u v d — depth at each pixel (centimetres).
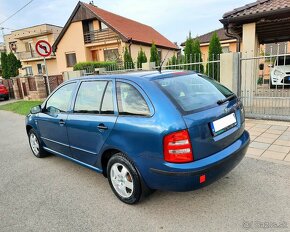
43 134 478
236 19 830
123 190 320
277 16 795
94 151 351
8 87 2098
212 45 1018
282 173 361
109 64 1486
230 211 284
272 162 398
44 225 291
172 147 255
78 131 370
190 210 293
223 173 284
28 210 325
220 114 291
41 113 473
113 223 283
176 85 304
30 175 439
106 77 344
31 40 3291
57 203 337
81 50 2405
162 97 275
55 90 450
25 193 373
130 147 290
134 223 280
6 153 581
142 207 308
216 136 280
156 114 269
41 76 1551
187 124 256
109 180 336
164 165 261
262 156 423
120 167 320
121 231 269
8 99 1953
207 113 278
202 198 314
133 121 286
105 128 319
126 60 1526
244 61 756
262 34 1234
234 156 291
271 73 965
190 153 257
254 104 710
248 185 335
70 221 294
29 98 1675
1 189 392
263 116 645
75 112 385
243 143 315
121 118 303
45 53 923
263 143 479
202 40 2366
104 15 2366
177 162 256
